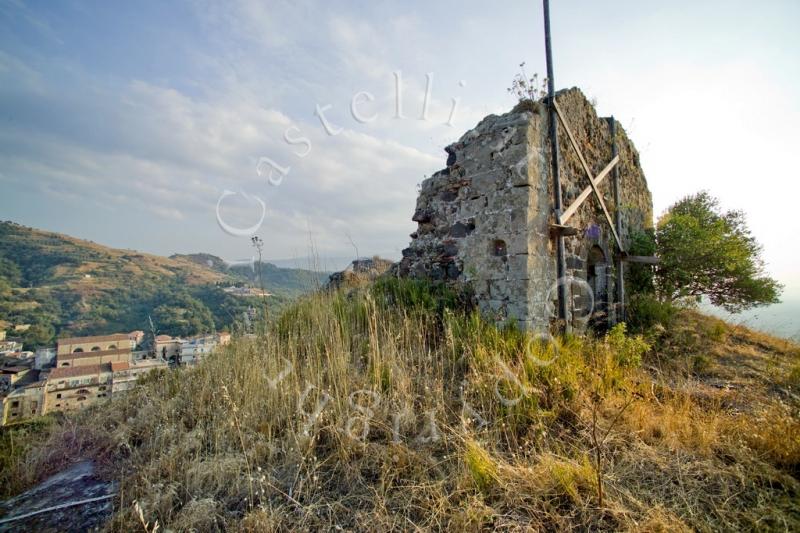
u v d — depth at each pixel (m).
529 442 2.91
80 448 3.66
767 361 5.20
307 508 2.31
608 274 6.95
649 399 3.53
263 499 2.37
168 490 2.55
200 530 2.21
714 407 3.42
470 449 2.62
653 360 5.15
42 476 3.21
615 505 2.22
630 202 8.44
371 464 2.77
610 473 2.57
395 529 2.15
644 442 2.94
